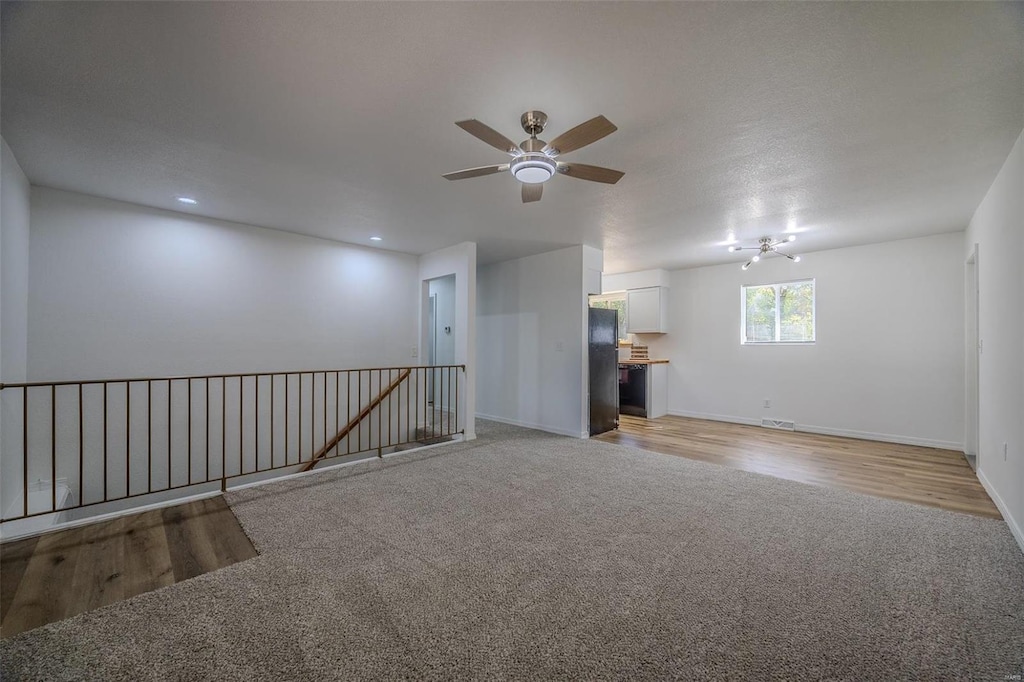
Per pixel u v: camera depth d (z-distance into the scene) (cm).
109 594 191
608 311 567
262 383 444
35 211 323
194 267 401
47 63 181
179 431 392
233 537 246
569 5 151
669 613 177
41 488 321
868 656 153
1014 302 261
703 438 517
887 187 321
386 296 543
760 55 178
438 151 267
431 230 453
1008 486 270
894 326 493
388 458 413
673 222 418
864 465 399
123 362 362
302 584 198
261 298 443
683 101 212
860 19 158
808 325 565
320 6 151
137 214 370
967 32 163
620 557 223
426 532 252
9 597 189
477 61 183
